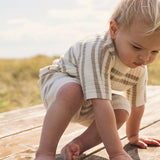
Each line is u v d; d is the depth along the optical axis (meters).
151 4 1.19
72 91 1.28
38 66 7.82
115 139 1.23
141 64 1.27
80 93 1.29
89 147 1.42
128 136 1.67
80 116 1.50
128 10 1.22
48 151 1.26
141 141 1.64
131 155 1.50
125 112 1.45
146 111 2.43
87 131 1.43
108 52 1.31
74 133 1.89
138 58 1.24
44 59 8.80
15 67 7.73
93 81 1.27
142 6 1.19
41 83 1.55
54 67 1.50
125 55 1.27
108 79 1.31
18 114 2.46
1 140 1.78
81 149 1.41
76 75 1.37
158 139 1.68
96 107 1.26
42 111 2.56
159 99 2.90
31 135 1.88
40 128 2.04
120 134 1.84
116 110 1.44
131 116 1.63
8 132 1.94
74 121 1.55
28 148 1.65
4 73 7.05
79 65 1.33
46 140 1.26
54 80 1.42
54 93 1.36
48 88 1.44
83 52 1.35
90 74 1.28
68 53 1.47
